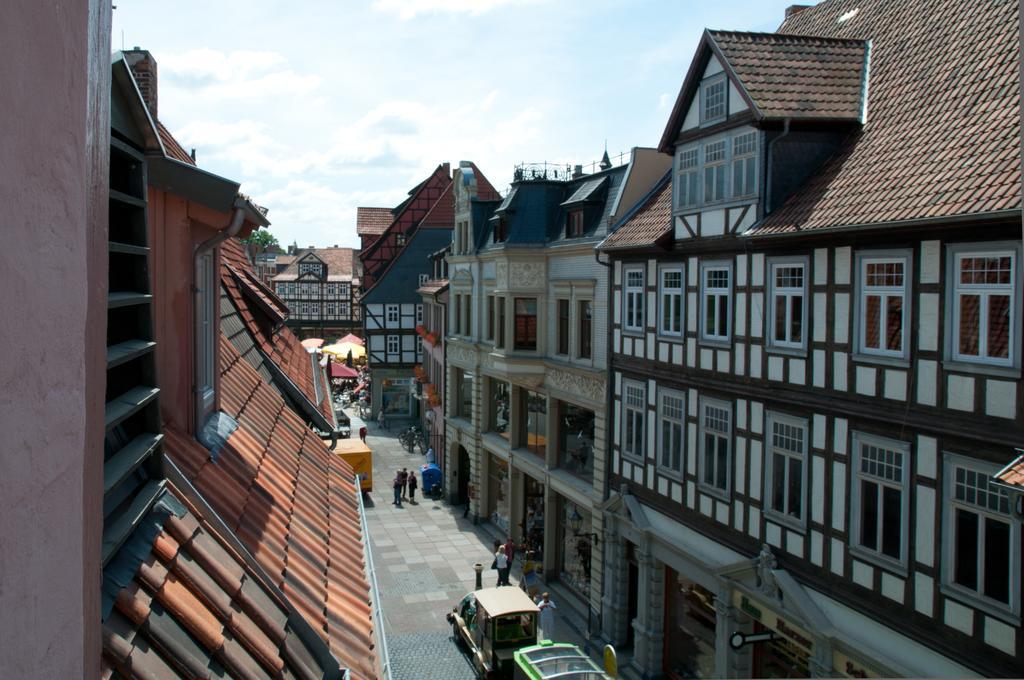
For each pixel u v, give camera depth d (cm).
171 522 416
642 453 2002
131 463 347
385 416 5444
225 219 604
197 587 391
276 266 11219
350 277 9881
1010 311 1062
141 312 389
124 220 387
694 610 1828
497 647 1898
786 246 1462
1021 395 1049
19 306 141
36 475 148
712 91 1661
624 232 2077
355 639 572
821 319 1388
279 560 563
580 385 2338
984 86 1302
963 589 1135
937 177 1203
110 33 203
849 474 1334
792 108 1490
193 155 1196
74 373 164
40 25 147
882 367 1262
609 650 1627
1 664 135
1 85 134
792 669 1500
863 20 1748
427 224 5544
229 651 371
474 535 3141
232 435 716
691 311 1777
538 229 2625
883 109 1480
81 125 166
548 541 2608
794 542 1464
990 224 1073
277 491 700
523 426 2908
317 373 1872
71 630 163
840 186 1393
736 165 1591
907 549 1223
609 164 2581
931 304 1176
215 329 721
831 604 1376
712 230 1681
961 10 1488
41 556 150
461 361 3441
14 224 140
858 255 1302
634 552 2102
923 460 1196
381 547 2988
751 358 1576
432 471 3756
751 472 1584
